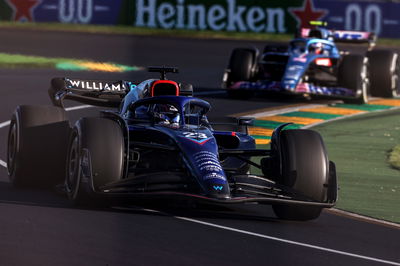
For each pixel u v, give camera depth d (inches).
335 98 2945.4
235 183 1112.2
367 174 1654.8
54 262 838.5
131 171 1131.9
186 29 5206.7
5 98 2503.7
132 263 850.1
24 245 899.4
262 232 1051.9
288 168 1122.7
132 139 1213.7
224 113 2464.3
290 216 1152.8
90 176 1066.1
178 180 1080.8
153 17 5206.7
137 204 1159.6
